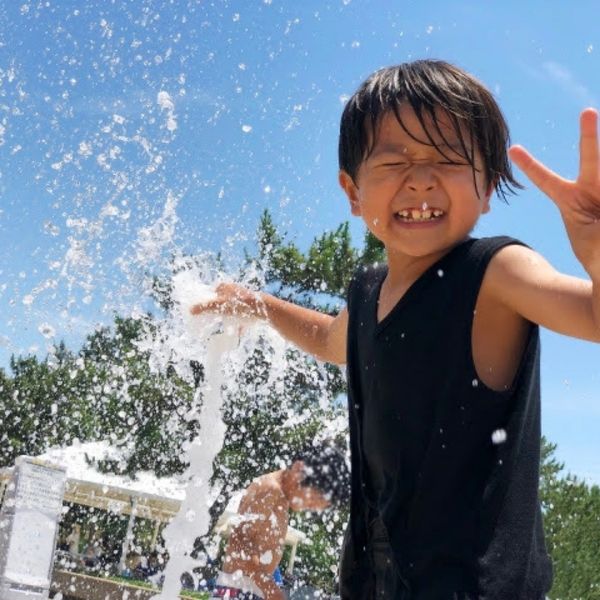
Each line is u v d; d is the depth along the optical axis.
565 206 0.83
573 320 0.85
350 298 1.09
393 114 0.99
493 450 0.92
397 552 0.93
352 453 1.04
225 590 1.56
